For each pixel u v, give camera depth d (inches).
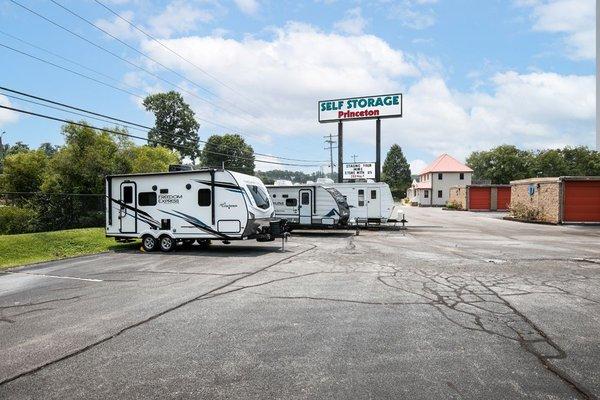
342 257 528.1
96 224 1090.7
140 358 191.5
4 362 189.5
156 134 2723.9
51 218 1056.2
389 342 208.7
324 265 460.8
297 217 883.4
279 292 323.9
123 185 625.6
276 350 199.0
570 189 1131.9
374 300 296.2
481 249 613.3
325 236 852.0
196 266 465.4
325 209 869.2
